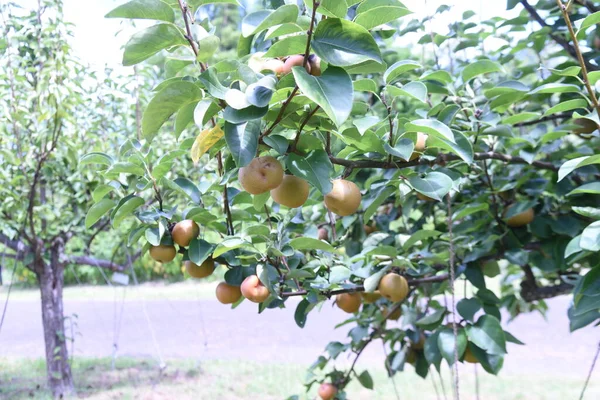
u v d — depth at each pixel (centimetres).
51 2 277
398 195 134
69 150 278
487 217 157
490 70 138
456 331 125
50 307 335
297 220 143
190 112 87
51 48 280
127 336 516
